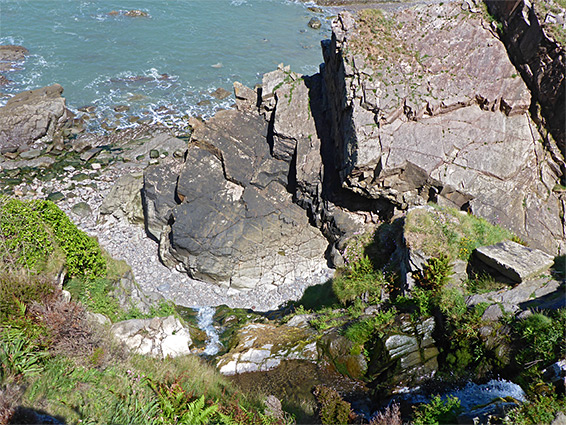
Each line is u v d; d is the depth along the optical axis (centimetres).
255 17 6019
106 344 1396
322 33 5700
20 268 1425
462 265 1752
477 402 1277
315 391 1484
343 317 1839
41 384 1107
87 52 4972
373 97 2305
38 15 5662
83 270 1744
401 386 1441
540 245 2272
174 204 2723
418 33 2502
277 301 2502
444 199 2323
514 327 1384
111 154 3666
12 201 1609
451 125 2358
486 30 2492
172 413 1127
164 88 4500
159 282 2586
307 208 2667
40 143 3684
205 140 2716
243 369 1633
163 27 5606
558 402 1130
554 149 2372
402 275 1830
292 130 2638
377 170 2281
